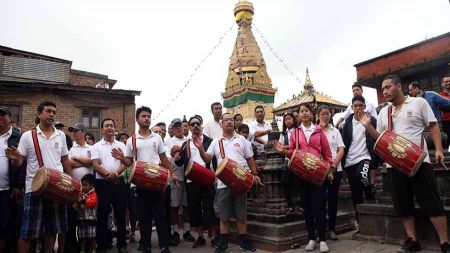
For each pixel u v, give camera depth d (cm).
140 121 541
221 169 480
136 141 537
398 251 445
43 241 482
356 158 573
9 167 493
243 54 2858
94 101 1625
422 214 459
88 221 545
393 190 448
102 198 557
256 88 2650
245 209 525
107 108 1653
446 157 490
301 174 481
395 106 457
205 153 545
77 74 1844
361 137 576
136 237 742
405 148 406
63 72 1769
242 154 545
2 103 1435
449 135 623
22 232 441
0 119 506
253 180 505
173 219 642
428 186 413
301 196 512
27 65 1680
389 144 417
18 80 1603
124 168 539
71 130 631
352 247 495
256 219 589
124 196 574
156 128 720
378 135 448
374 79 1453
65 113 1552
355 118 591
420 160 400
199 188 595
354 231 633
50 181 429
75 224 552
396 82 444
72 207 543
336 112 1215
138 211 506
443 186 488
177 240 612
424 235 464
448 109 594
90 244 555
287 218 564
